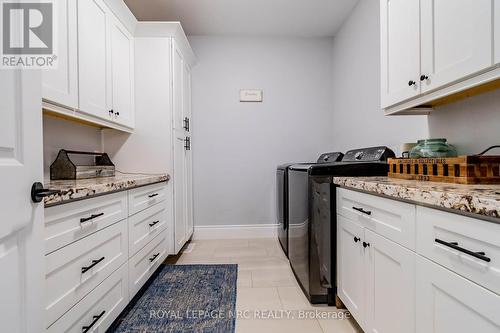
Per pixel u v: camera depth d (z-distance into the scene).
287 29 3.07
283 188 2.67
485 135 1.21
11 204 0.63
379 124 2.20
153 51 2.39
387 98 1.46
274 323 1.49
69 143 1.97
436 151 1.28
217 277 2.11
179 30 2.44
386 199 1.05
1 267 0.60
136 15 2.74
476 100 1.25
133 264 1.65
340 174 1.68
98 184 1.29
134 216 1.67
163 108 2.40
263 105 3.24
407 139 1.82
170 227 2.37
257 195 3.25
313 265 1.69
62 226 1.01
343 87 2.95
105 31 1.88
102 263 1.29
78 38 1.56
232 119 3.22
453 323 0.72
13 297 0.65
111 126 2.04
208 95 3.20
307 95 3.26
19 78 0.67
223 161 3.22
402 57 1.32
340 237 1.55
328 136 3.28
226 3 2.55
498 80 0.98
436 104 1.45
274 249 2.79
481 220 0.63
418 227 0.87
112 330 1.43
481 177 0.98
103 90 1.85
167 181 2.37
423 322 0.84
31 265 0.71
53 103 1.40
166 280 2.05
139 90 2.39
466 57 0.94
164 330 1.43
